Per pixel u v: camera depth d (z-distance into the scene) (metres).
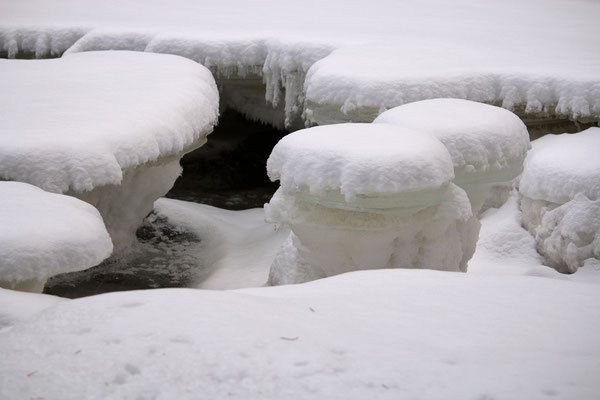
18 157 6.48
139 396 2.13
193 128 8.62
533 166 8.34
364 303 3.05
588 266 7.52
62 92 8.70
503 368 2.35
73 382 2.20
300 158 5.62
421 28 13.62
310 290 3.44
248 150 16.22
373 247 6.15
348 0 17.58
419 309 2.98
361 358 2.38
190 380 2.20
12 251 4.12
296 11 15.51
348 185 5.39
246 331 2.47
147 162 7.79
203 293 2.82
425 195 5.62
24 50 13.14
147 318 2.54
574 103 9.02
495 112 6.67
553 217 8.02
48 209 4.65
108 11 15.25
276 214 6.34
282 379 2.21
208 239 10.19
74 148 6.66
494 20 15.15
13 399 2.11
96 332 2.45
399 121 6.45
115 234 8.81
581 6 18.16
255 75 12.35
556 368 2.36
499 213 9.03
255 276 8.31
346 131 5.91
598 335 2.70
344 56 10.25
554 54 11.02
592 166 7.89
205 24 13.48
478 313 2.93
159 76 9.71
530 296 3.19
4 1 16.44
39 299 3.35
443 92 8.90
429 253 6.37
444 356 2.44
